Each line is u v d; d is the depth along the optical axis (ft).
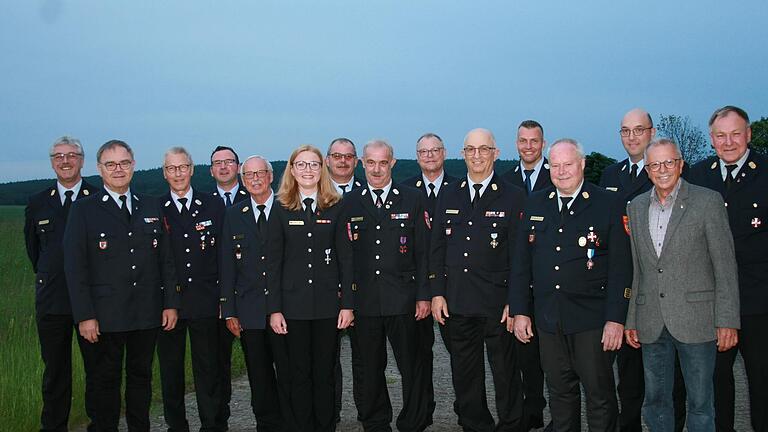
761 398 16.48
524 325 16.85
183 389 19.63
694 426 15.16
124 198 18.40
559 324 16.06
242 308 18.58
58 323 18.93
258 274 18.56
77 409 21.35
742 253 16.51
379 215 19.10
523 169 22.47
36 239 19.61
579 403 16.57
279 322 18.15
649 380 15.67
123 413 22.52
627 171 20.52
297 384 18.40
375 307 18.79
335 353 18.72
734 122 16.61
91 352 18.13
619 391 18.63
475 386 18.85
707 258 15.23
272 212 18.45
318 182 18.53
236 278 18.94
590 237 15.98
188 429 19.69
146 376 18.56
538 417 20.26
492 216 18.60
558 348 16.28
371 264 18.94
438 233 19.07
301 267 18.30
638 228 15.74
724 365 17.03
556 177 16.26
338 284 18.57
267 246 18.37
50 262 18.85
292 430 18.52
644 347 15.78
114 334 18.06
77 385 22.26
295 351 18.33
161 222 18.78
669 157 15.12
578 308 15.93
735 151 16.69
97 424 18.21
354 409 23.32
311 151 18.28
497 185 18.88
